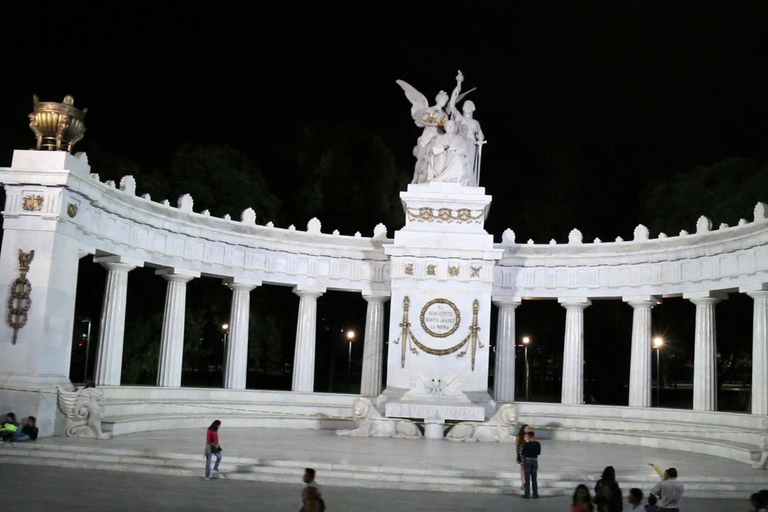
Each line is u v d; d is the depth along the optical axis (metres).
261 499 23.62
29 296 33.72
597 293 49.84
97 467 28.33
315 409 47.97
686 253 46.22
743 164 59.41
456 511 23.11
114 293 41.81
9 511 20.59
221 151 61.72
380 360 50.66
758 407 41.31
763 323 41.62
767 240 40.53
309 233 51.41
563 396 50.25
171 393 44.50
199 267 46.91
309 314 50.97
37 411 32.47
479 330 45.88
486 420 43.41
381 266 51.38
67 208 35.00
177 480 26.67
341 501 24.03
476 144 49.16
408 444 37.78
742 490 28.08
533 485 26.05
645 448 41.19
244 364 49.12
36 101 34.81
